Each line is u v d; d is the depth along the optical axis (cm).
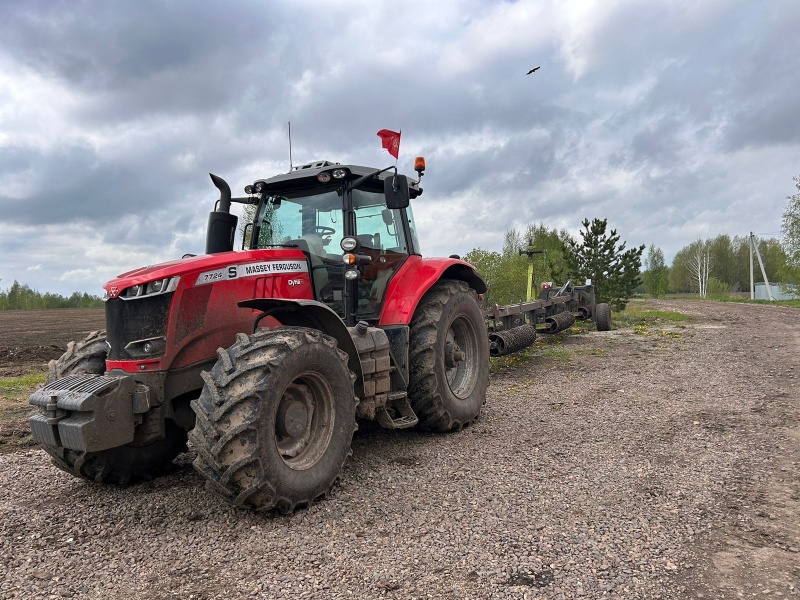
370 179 500
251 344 345
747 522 318
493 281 1466
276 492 330
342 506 356
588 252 1617
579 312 1296
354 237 462
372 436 518
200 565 288
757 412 553
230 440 317
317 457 365
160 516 352
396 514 342
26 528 339
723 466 408
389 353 461
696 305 2848
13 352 1210
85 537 326
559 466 419
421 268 533
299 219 494
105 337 414
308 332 371
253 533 323
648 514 330
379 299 505
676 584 257
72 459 382
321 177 469
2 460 480
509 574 268
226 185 465
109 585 271
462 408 526
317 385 377
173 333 366
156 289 364
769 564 273
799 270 3609
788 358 874
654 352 977
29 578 279
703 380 717
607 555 283
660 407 586
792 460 416
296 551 299
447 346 538
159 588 267
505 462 432
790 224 3509
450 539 305
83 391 328
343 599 252
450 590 255
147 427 362
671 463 418
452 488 381
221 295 392
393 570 275
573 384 726
